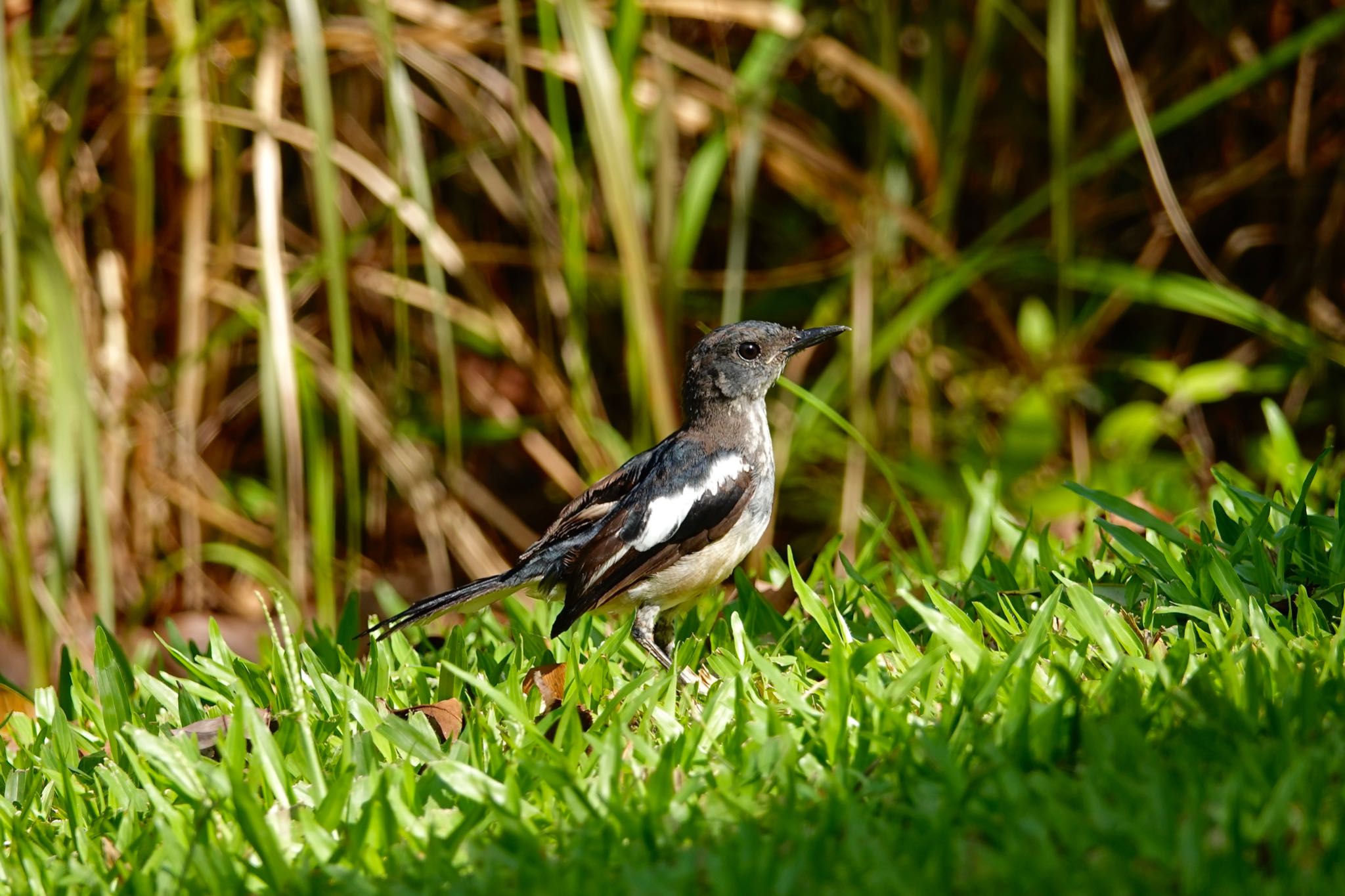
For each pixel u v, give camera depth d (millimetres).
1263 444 12039
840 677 6324
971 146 15641
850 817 5230
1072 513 11742
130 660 10969
